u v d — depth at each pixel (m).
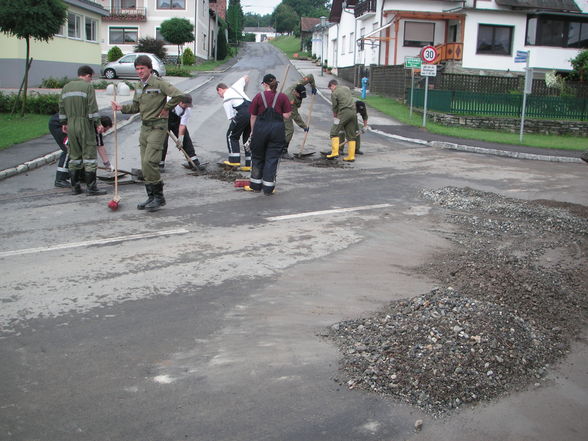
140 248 6.50
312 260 6.26
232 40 76.25
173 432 3.29
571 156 16.16
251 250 6.55
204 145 14.52
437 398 3.67
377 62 35.22
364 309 4.97
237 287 5.43
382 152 15.21
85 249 6.42
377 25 34.91
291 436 3.29
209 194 9.42
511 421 3.53
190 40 44.12
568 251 7.01
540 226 8.05
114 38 48.16
